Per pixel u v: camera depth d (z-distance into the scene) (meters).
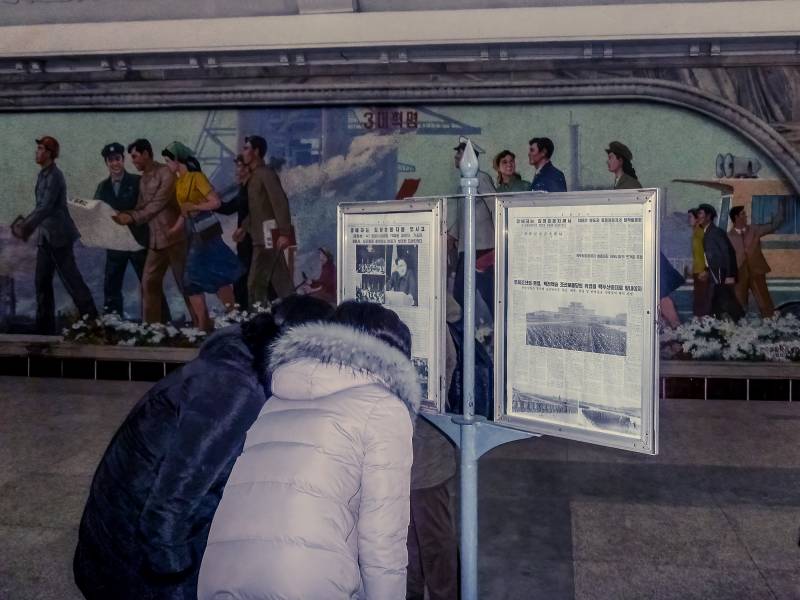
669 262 8.87
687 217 8.82
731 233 8.74
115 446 2.78
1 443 6.75
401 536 2.20
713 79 8.48
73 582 4.01
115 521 2.75
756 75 8.41
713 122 8.70
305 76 9.09
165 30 8.86
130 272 9.78
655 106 8.78
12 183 9.92
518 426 2.83
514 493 5.46
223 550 2.15
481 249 8.56
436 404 2.97
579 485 5.64
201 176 9.59
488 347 7.94
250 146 9.49
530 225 2.79
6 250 9.96
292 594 2.05
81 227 9.83
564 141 8.98
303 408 2.29
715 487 5.59
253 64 9.05
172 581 2.75
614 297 2.58
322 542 2.10
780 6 7.92
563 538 4.62
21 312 9.96
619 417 2.58
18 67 9.33
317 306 2.67
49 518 4.94
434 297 2.96
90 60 9.24
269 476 2.19
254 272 9.58
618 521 4.90
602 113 8.90
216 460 2.66
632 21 8.16
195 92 9.28
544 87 8.73
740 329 8.76
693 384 8.82
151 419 2.70
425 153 9.23
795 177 8.45
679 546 4.49
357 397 2.25
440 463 3.19
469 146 2.87
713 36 8.10
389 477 2.19
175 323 9.73
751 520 4.90
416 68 8.87
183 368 2.77
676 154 8.80
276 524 2.12
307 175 9.44
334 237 9.44
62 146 9.79
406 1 8.49
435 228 2.94
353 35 8.57
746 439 6.98
